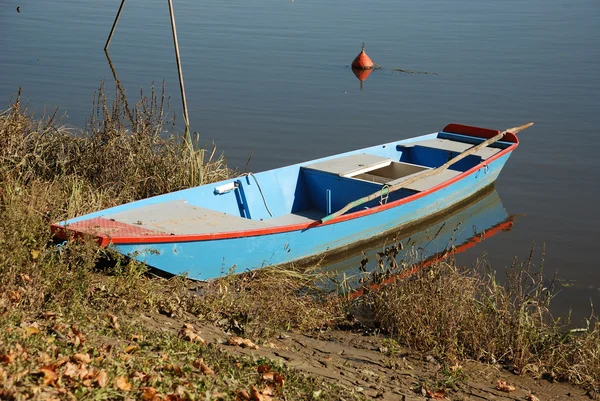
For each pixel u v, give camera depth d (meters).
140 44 26.59
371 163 12.44
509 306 7.96
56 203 8.99
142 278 7.55
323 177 11.95
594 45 28.92
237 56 25.34
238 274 9.08
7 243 6.50
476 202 13.83
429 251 11.52
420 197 11.82
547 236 12.40
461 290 7.93
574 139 17.50
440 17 35.62
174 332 6.23
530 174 15.29
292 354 6.52
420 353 7.14
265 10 36.28
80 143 10.77
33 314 5.65
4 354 4.46
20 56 23.95
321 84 22.06
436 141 14.79
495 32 31.56
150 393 4.52
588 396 6.63
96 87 20.22
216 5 37.50
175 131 16.34
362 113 19.22
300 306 7.92
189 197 10.20
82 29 29.50
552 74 23.97
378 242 11.44
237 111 18.86
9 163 9.55
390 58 25.84
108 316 6.04
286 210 11.84
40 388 4.18
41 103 18.39
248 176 11.18
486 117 19.06
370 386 5.97
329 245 10.44
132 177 10.48
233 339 6.38
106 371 4.68
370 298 8.46
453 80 22.94
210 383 5.01
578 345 7.42
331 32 30.53
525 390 6.57
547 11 38.41
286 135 17.23
